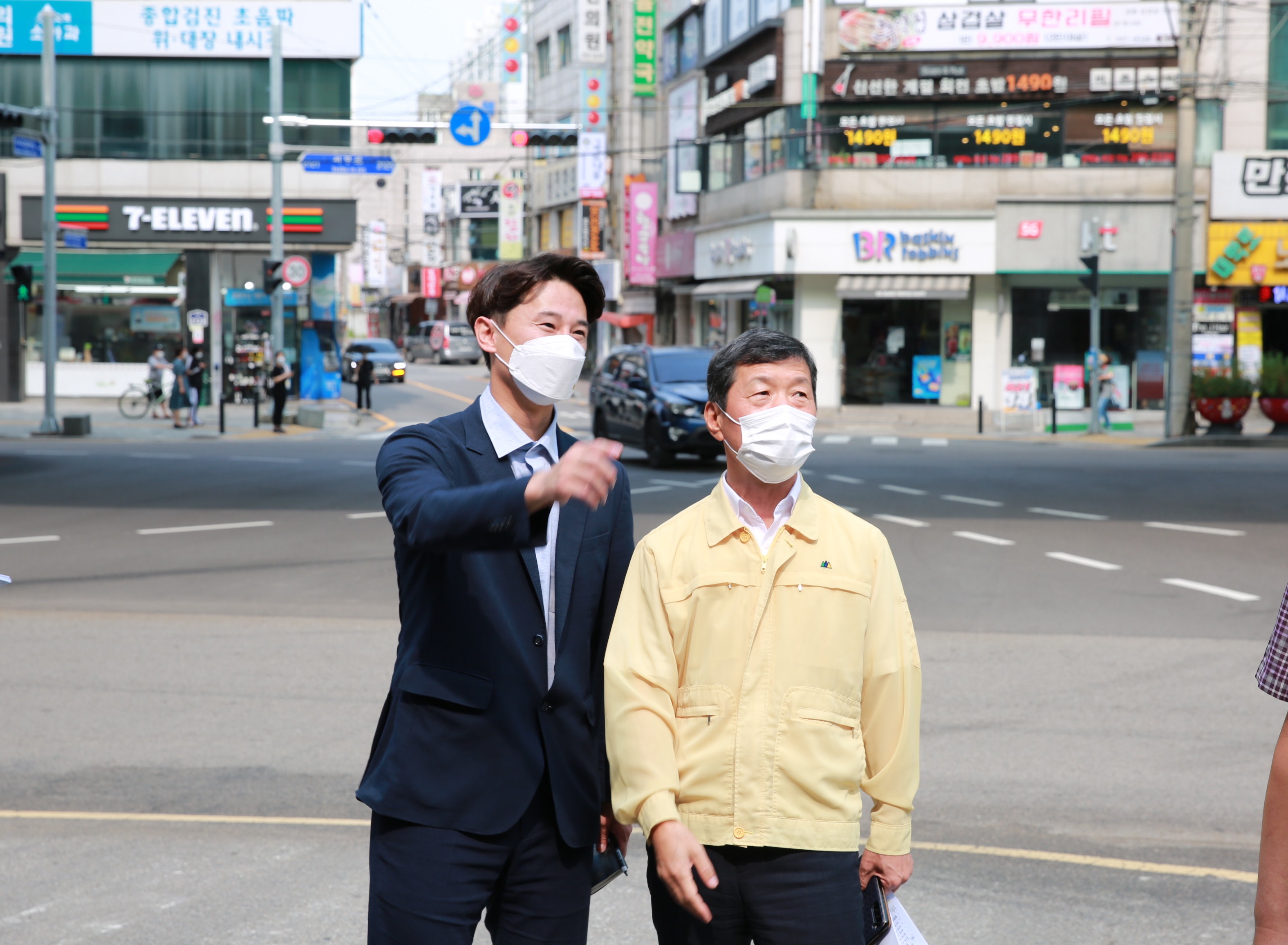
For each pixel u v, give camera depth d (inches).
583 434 1130.7
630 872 197.5
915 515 590.6
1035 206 1272.1
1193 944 165.9
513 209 2347.4
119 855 196.9
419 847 108.3
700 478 772.6
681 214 1660.9
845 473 769.6
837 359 1312.7
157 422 1259.2
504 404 115.7
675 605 111.3
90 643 346.0
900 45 1286.9
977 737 261.7
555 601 113.0
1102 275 1286.9
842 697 110.2
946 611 389.7
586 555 114.7
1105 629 365.1
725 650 110.0
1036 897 181.9
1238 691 298.5
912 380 1318.9
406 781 108.8
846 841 109.3
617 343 2054.6
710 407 114.3
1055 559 479.8
